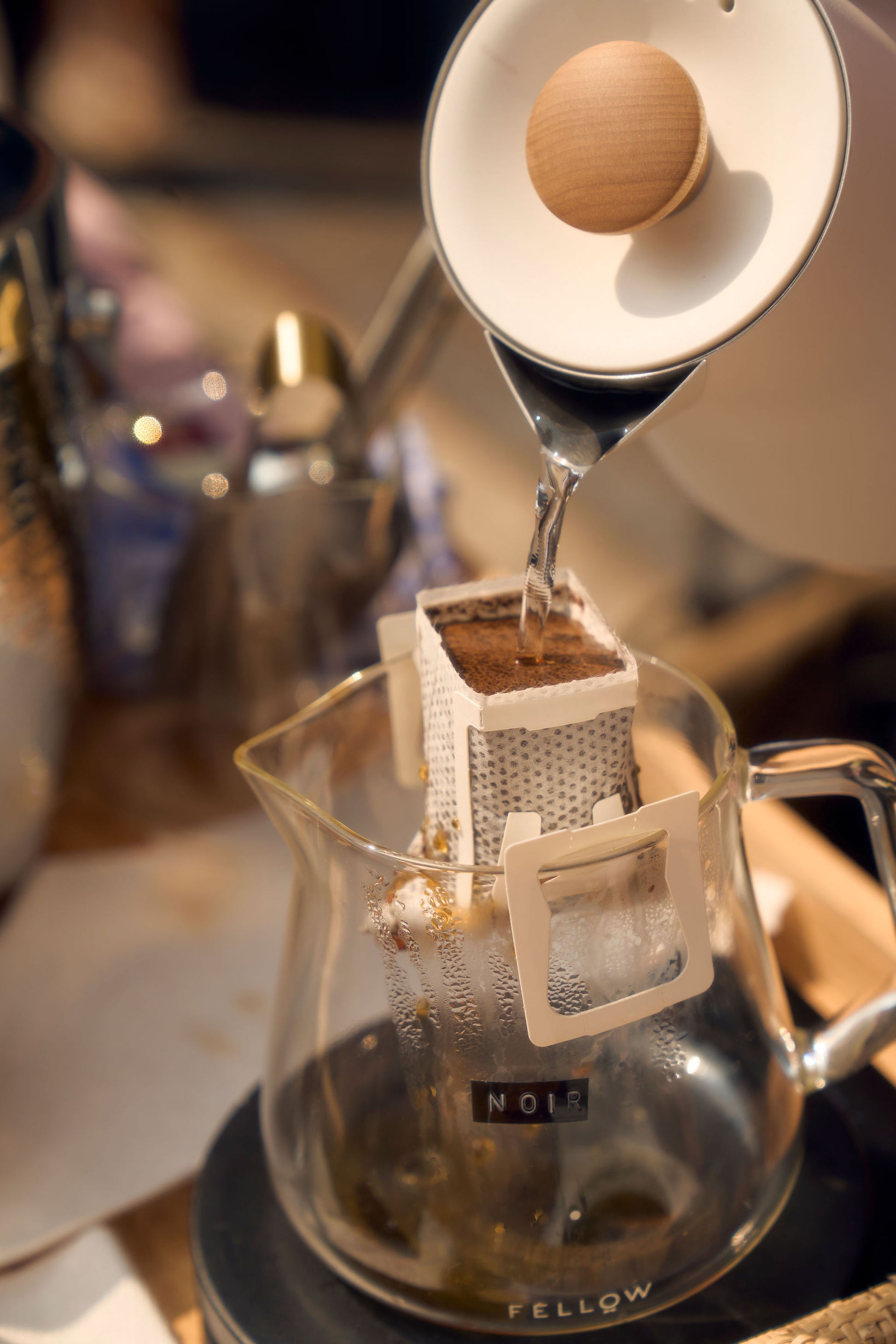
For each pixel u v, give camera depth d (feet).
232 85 7.99
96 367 2.17
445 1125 1.09
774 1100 1.18
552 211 0.95
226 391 2.49
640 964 1.05
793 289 1.08
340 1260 1.18
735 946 1.15
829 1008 1.52
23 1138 1.50
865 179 1.04
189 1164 1.47
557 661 1.03
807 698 2.45
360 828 1.31
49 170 1.62
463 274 1.02
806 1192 1.26
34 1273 1.36
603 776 1.02
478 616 1.09
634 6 0.97
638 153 0.91
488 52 1.01
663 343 0.95
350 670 2.24
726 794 1.08
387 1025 1.10
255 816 2.09
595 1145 1.09
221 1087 1.56
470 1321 1.14
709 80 0.96
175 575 2.16
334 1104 1.15
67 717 1.88
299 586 2.11
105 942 1.80
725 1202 1.14
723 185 0.95
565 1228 1.09
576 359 0.97
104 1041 1.62
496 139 1.02
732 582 3.13
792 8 0.93
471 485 3.38
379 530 2.13
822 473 1.24
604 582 3.22
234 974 1.73
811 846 1.64
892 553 1.33
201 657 2.23
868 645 2.53
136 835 2.05
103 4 7.72
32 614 1.64
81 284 1.96
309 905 1.16
